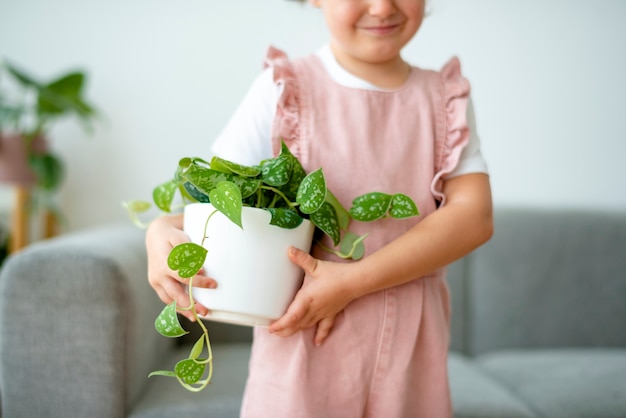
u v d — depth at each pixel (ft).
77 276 3.31
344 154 2.68
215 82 6.32
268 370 2.64
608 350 5.29
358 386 2.59
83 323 3.30
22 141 5.86
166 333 2.19
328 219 2.39
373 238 2.64
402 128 2.75
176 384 3.82
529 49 6.33
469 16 6.29
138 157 6.36
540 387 4.25
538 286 5.43
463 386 4.09
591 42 6.38
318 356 2.59
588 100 6.39
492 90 6.31
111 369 3.30
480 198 2.73
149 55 6.32
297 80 2.78
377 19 2.60
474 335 5.42
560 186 6.37
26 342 3.30
